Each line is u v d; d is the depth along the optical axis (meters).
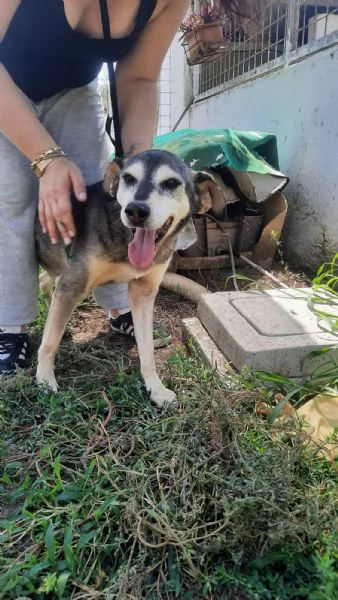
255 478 1.36
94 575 1.22
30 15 1.84
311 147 3.83
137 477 1.48
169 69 7.97
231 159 3.52
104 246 1.92
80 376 2.12
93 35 1.96
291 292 2.66
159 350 2.54
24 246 2.23
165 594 1.19
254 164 3.65
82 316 3.00
